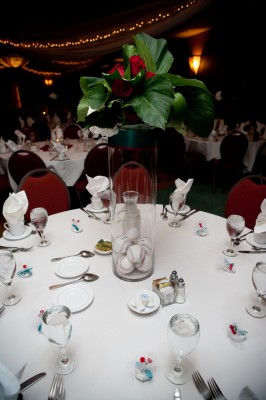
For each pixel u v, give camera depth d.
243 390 0.75
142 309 1.09
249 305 1.13
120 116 1.11
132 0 4.96
